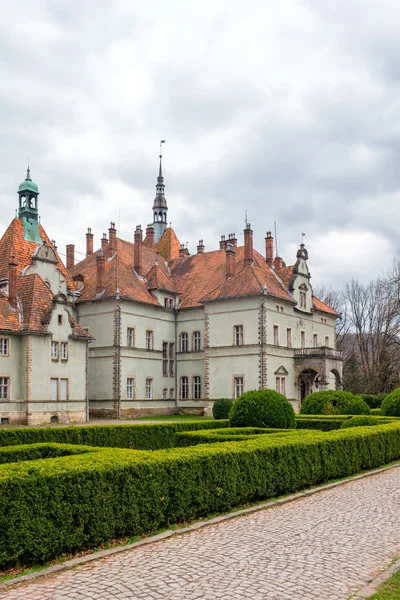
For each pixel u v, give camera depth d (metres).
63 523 11.60
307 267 71.12
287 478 18.55
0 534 10.62
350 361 99.56
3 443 28.45
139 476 13.48
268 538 12.85
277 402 33.34
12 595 9.38
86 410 53.66
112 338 60.66
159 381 65.81
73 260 72.75
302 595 9.41
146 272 70.12
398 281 77.00
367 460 24.11
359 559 11.33
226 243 70.81
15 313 49.28
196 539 12.82
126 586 9.76
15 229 58.12
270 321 61.75
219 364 62.97
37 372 49.03
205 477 15.38
